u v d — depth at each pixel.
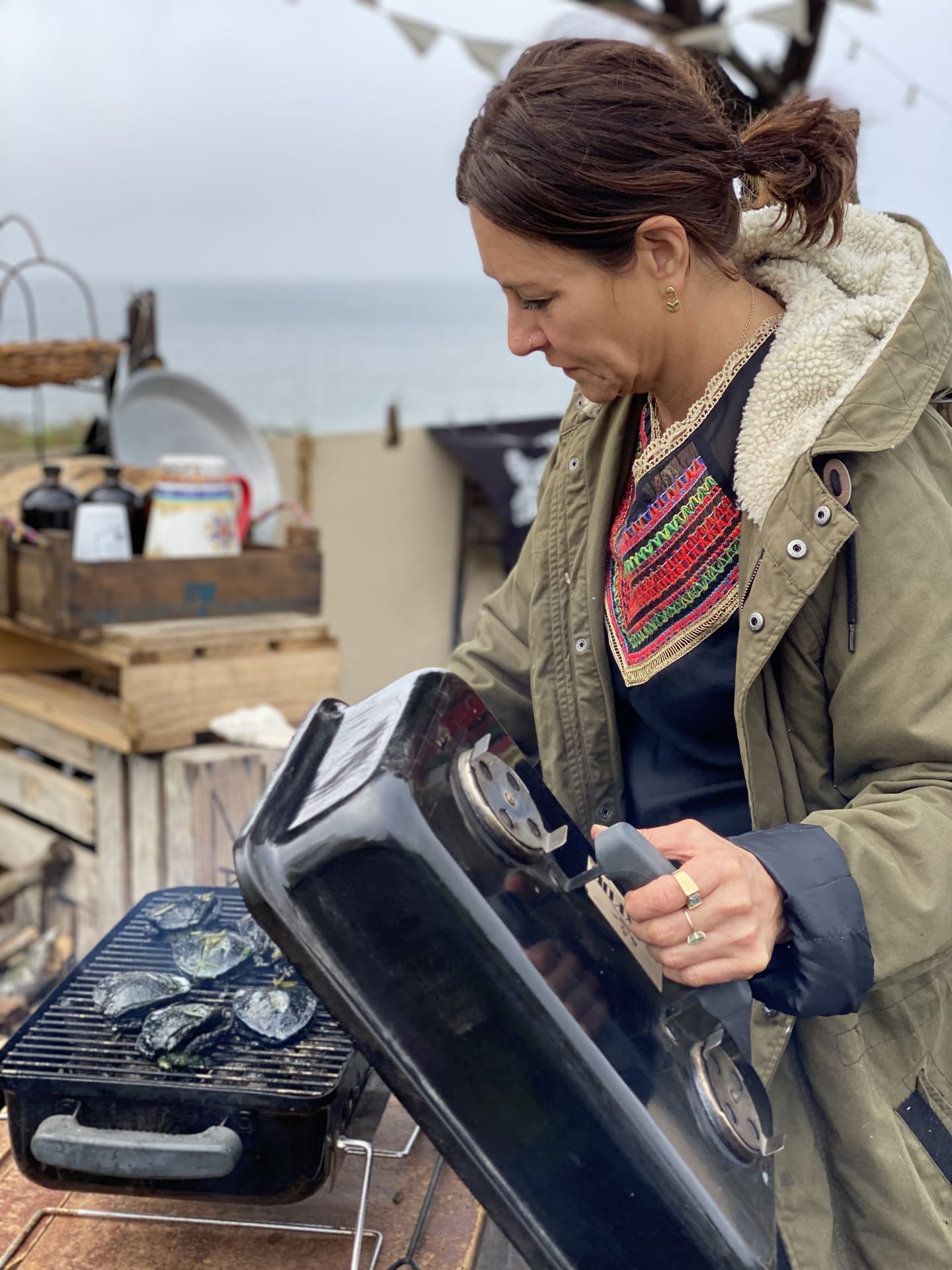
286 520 4.51
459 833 0.90
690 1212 0.87
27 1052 1.11
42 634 2.73
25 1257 1.11
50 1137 1.01
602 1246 0.89
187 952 1.26
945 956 1.04
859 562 1.08
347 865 0.85
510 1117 0.88
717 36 3.81
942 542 1.08
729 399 1.19
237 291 155.75
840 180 1.12
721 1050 1.08
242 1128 1.05
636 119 1.07
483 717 1.13
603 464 1.35
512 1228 0.89
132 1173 1.01
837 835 1.01
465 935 0.86
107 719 2.76
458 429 4.99
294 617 2.90
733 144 1.12
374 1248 1.13
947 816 1.03
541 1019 0.86
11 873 2.91
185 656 2.66
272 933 0.86
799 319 1.14
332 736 1.11
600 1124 0.87
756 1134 1.01
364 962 0.86
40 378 3.24
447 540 5.07
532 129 1.06
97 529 2.71
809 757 1.18
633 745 1.41
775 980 1.04
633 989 1.00
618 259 1.09
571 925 0.98
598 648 1.36
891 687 1.07
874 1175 1.15
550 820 1.10
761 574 1.12
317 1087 1.05
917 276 1.14
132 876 2.76
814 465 1.10
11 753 3.15
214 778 2.56
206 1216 1.16
